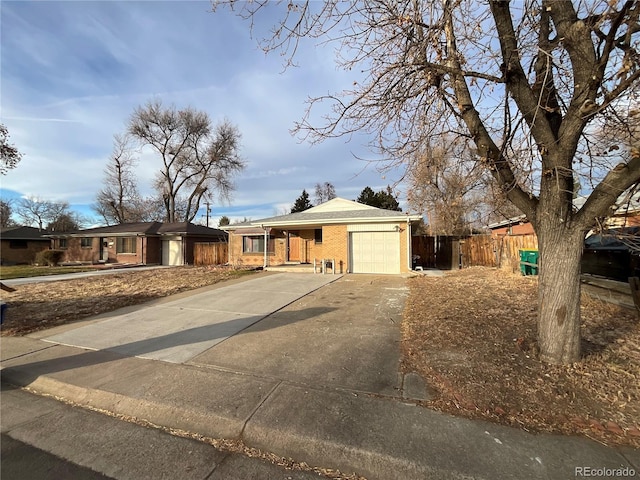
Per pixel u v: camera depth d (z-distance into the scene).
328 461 2.40
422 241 17.86
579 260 3.48
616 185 3.04
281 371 3.83
